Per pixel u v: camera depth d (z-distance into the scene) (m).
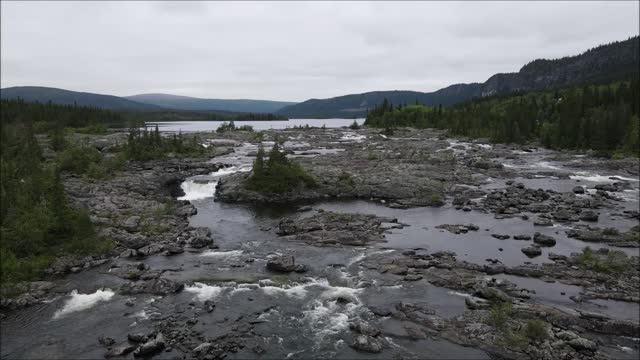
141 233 61.16
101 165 102.50
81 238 55.03
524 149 152.50
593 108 169.00
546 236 59.47
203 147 145.75
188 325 37.41
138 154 120.88
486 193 88.50
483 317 38.03
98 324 37.69
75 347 34.09
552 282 46.22
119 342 34.62
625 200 83.06
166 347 33.94
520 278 47.34
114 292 44.16
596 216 69.75
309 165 111.69
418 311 39.66
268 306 40.97
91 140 147.38
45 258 50.31
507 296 42.12
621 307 40.69
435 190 89.31
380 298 42.59
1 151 107.75
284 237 62.06
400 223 68.50
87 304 41.56
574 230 63.28
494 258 53.25
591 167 120.12
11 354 33.09
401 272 48.78
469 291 44.03
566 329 36.25
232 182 91.62
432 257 53.16
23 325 37.69
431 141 171.50
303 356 32.94
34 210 54.72
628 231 62.94
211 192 93.44
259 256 54.56
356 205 82.19
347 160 122.38
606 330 36.06
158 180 96.44
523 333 35.25
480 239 60.84
